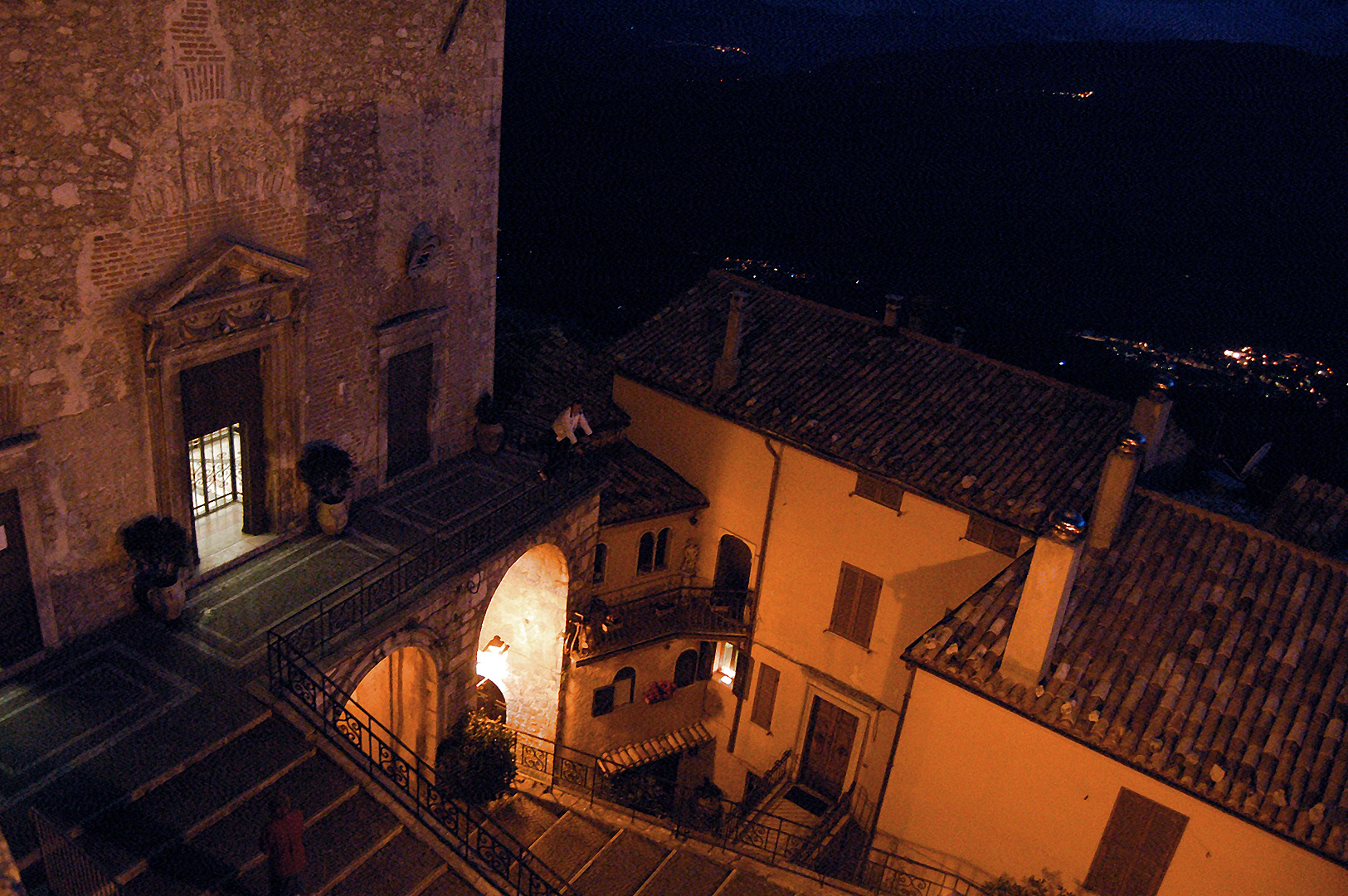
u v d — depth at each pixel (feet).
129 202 41.16
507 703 77.10
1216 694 52.95
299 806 40.65
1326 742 50.08
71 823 36.27
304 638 47.24
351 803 42.22
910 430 72.49
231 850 37.50
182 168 43.11
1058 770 55.01
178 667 44.80
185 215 43.83
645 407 84.12
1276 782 48.83
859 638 76.54
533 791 69.62
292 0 46.42
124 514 45.68
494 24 60.54
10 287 38.01
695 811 87.30
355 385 57.62
